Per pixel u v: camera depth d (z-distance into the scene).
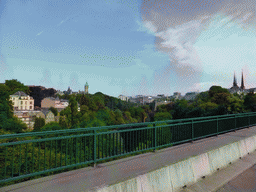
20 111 99.25
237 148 7.54
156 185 4.20
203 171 5.49
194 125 8.23
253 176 5.71
